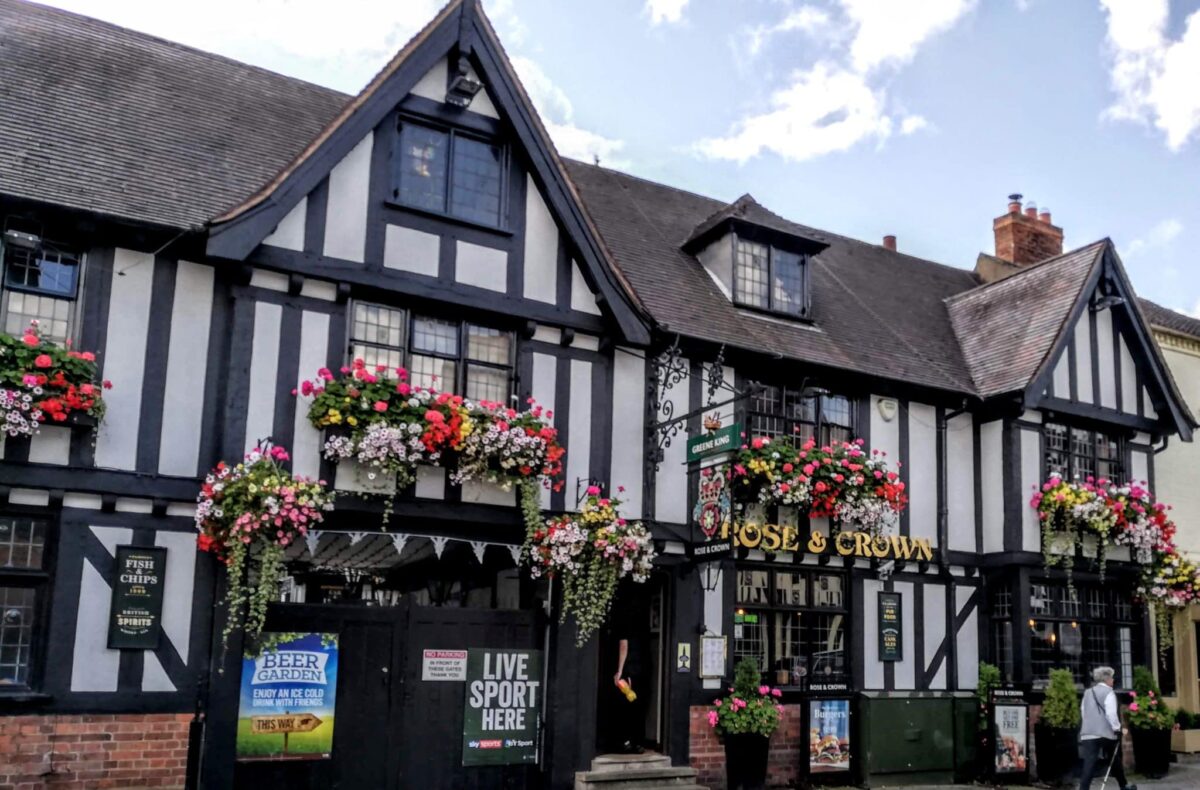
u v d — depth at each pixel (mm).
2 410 7516
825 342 12312
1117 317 13766
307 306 8875
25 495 7820
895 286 15586
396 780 9039
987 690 11688
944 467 12539
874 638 11680
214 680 8148
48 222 8094
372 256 9133
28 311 8094
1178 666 14977
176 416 8383
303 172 8664
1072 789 11336
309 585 11203
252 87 11414
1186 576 13047
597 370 10250
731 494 9727
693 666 10484
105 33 10875
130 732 7902
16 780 7512
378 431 8484
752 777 10164
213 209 8914
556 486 9773
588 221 10117
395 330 9312
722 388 11172
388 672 9141
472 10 9758
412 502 8977
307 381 8695
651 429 10453
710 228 12398
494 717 9562
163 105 10203
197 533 8336
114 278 8336
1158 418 13953
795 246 12688
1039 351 12789
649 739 10633
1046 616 12641
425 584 11031
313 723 8719
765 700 10336
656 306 10992
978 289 15461
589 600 9641
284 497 7945
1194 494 15477
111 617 7941
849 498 11016
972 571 12547
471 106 9859
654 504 10383
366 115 9062
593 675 9836
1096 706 10094
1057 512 12516
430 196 9586
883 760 11000
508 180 9953
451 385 9523
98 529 8023
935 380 12648
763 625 11164
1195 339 15828
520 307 9781
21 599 7844
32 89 9375
